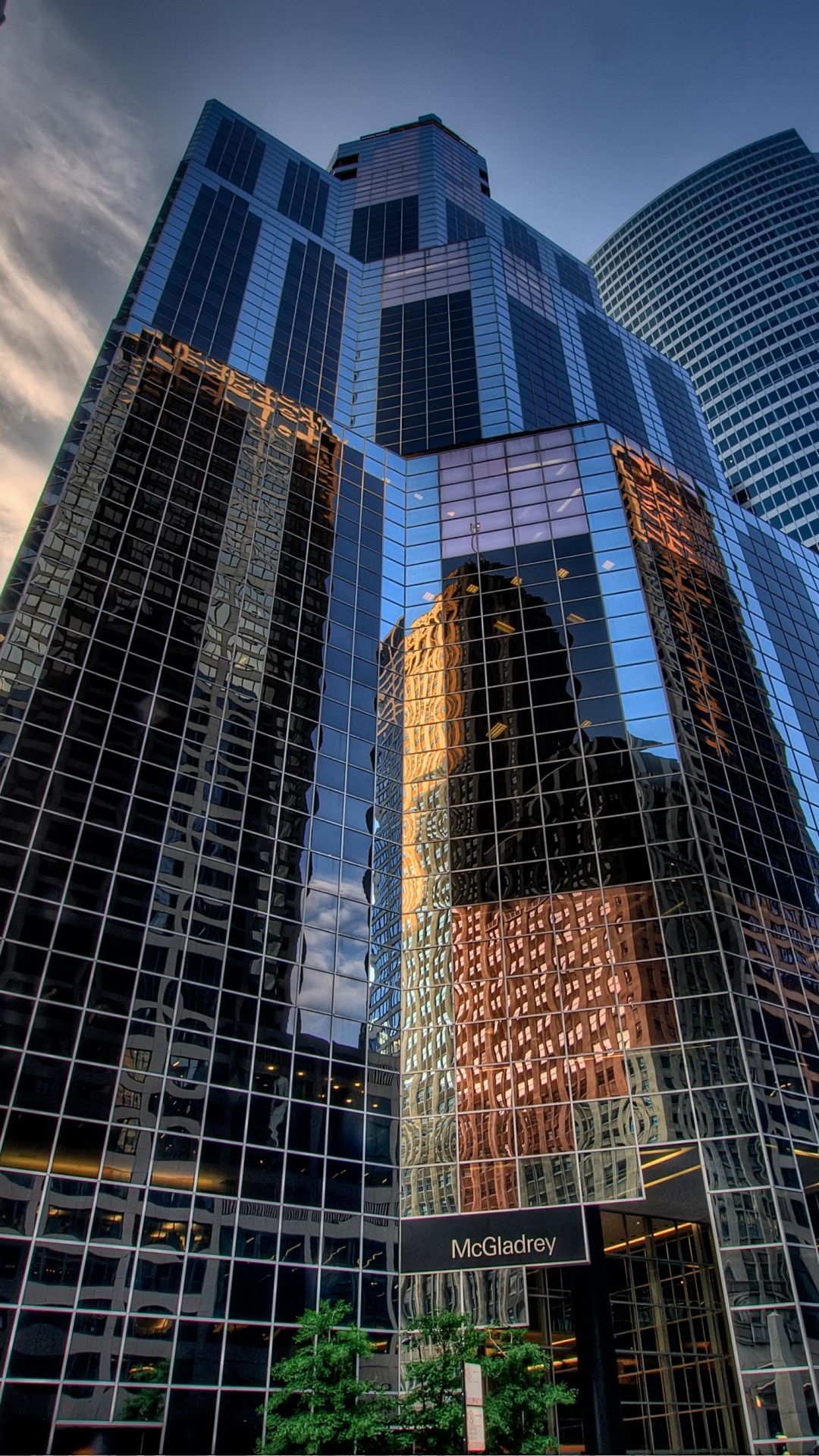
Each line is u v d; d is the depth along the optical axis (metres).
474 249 110.06
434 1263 38.94
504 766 54.06
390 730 55.59
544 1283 43.56
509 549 64.88
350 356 94.00
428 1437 28.56
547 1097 42.81
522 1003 45.66
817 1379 34.69
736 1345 36.06
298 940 44.03
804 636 69.75
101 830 40.56
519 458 71.31
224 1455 31.11
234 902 42.84
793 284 180.38
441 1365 30.11
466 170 138.50
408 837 52.03
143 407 58.19
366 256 112.88
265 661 52.09
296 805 48.12
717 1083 41.78
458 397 90.19
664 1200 41.00
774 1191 38.81
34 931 36.56
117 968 37.78
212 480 57.75
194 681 48.19
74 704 43.22
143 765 43.59
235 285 89.31
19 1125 32.69
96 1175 33.41
